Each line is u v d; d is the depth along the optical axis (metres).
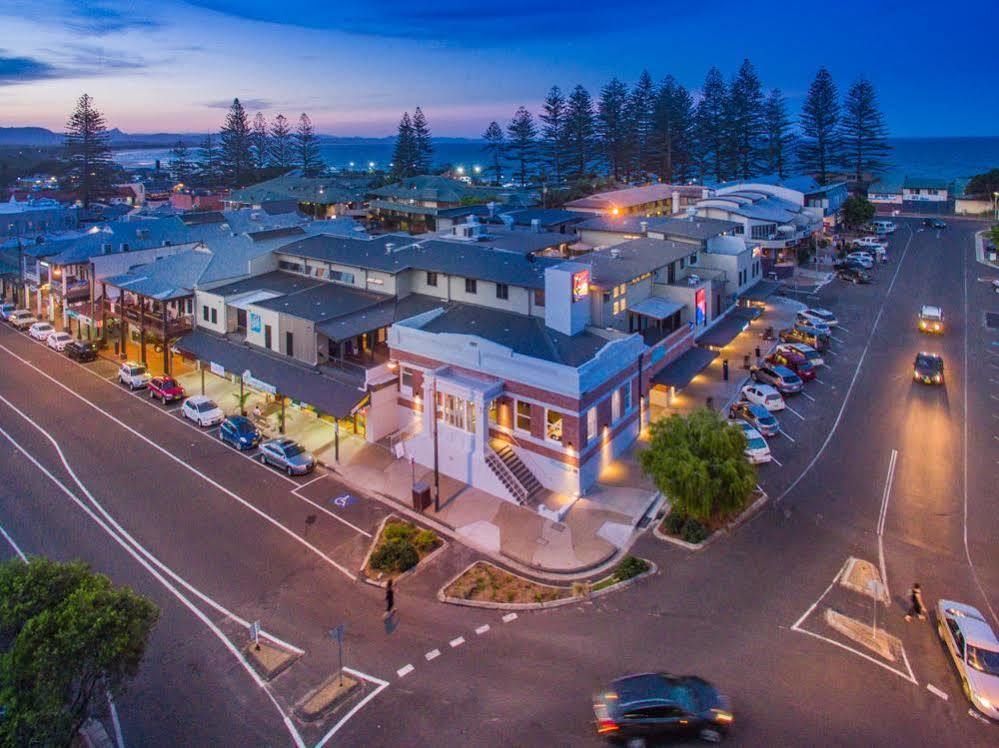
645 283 46.56
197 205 121.50
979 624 21.39
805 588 25.00
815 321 55.62
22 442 37.94
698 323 47.56
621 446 35.59
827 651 21.78
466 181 143.12
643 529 29.12
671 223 60.41
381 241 52.56
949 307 62.59
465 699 19.95
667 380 39.94
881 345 53.19
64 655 15.30
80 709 16.50
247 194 118.69
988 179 117.69
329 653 22.05
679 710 18.31
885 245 88.69
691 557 27.02
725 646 22.02
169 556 27.36
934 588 24.94
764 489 32.19
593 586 25.20
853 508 30.45
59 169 196.88
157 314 50.78
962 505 30.48
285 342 42.03
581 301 38.38
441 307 43.47
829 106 128.38
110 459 35.97
